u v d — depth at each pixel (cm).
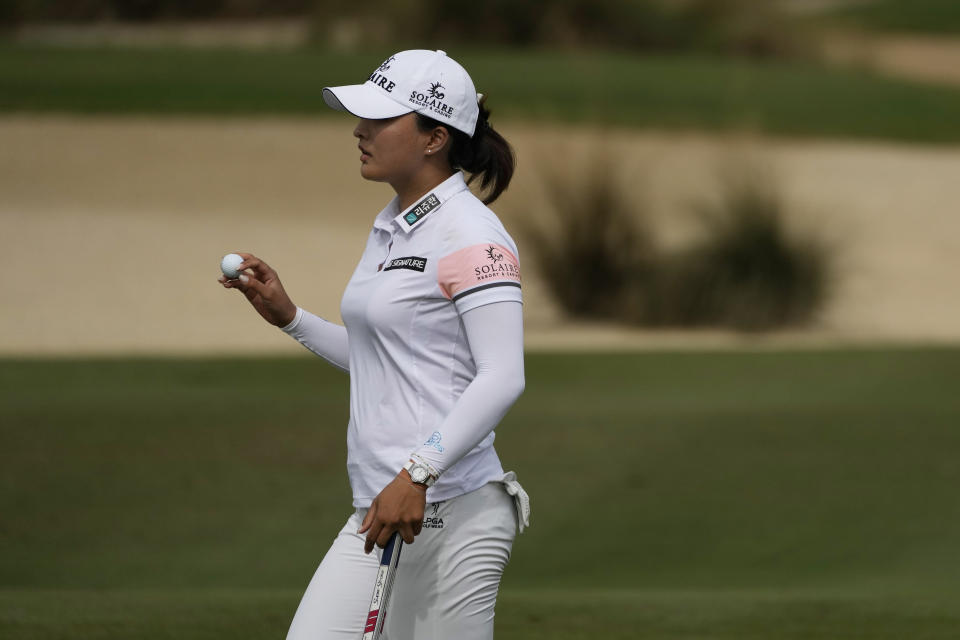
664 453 2969
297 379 3659
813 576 2317
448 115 1153
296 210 6100
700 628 1761
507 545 1162
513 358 1102
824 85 8319
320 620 1145
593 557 2438
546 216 4916
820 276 4803
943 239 5775
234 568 2314
